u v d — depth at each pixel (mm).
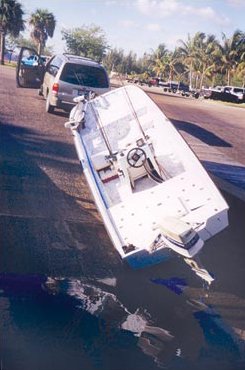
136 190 6949
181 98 39469
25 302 4539
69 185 8023
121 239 5641
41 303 4570
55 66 14484
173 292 5293
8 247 5496
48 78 14781
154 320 4668
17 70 14383
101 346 4109
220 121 22500
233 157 13461
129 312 4727
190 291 5402
